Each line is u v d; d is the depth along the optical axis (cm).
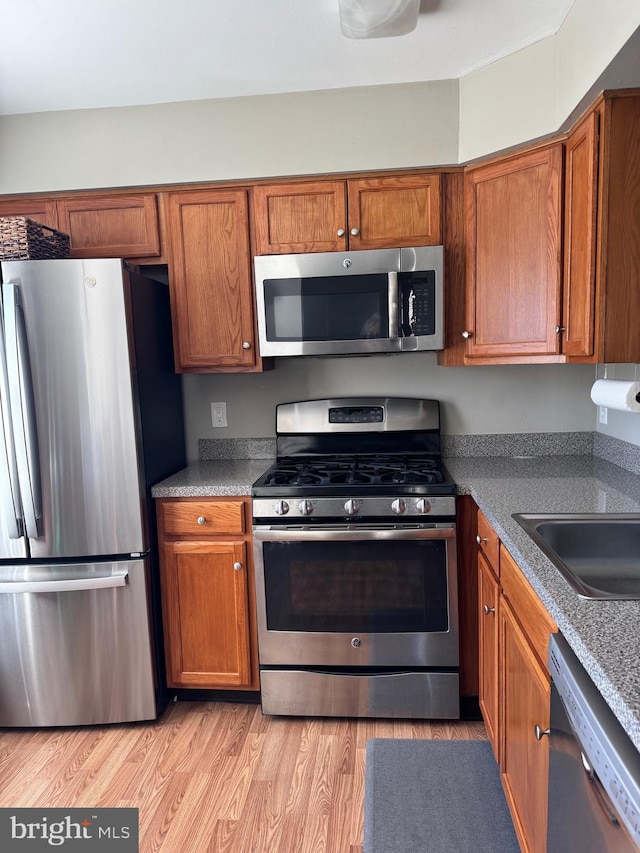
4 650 208
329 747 197
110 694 211
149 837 161
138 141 221
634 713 72
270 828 163
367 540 199
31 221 201
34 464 197
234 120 217
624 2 130
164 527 214
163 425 231
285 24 169
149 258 231
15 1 154
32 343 194
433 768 184
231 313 228
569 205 187
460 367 251
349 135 213
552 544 152
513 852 153
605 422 236
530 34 181
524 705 133
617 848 75
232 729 210
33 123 224
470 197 213
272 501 202
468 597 204
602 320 163
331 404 253
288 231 221
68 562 206
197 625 217
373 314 213
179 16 163
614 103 156
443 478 207
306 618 207
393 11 154
